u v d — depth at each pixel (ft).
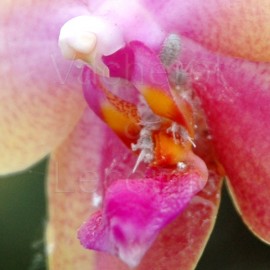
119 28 0.57
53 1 0.58
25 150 0.60
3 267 0.66
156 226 0.56
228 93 0.58
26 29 0.59
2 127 0.60
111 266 0.59
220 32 0.57
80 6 0.58
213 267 0.66
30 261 0.66
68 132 0.60
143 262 0.59
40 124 0.60
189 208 0.59
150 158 0.58
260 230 0.59
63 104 0.60
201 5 0.57
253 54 0.57
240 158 0.59
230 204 0.65
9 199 0.65
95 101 0.59
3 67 0.59
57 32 0.59
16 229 0.66
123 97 0.58
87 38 0.56
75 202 0.60
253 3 0.56
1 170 0.60
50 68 0.60
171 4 0.58
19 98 0.60
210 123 0.59
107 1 0.58
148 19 0.58
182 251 0.59
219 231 0.66
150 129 0.58
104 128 0.60
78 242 0.60
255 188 0.58
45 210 0.65
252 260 0.66
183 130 0.58
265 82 0.58
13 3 0.58
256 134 0.58
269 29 0.56
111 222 0.56
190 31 0.58
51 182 0.60
